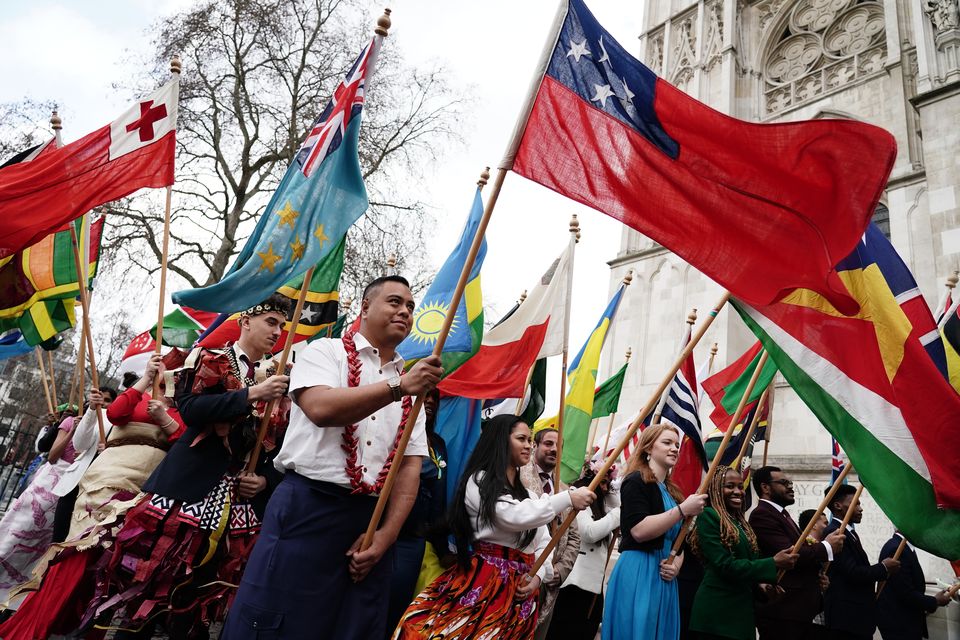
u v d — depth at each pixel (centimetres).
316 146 425
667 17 2145
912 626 668
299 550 265
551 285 646
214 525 362
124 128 521
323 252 408
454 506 369
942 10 1370
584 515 541
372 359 309
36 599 366
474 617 343
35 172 490
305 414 272
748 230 379
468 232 625
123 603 334
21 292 636
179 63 544
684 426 657
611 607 432
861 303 436
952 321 596
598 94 385
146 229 1459
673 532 482
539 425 800
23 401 2486
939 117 1284
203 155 1514
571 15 390
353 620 270
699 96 1927
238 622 255
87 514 402
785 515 608
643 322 1756
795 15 1867
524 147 360
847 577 600
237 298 386
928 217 1315
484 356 639
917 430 394
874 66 1620
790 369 409
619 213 369
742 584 467
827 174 363
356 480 279
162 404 421
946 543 363
